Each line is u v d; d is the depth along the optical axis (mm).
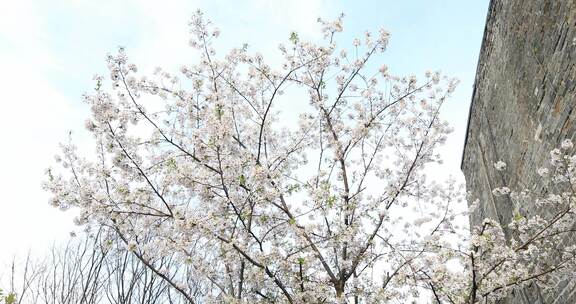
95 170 5816
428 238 5816
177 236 5609
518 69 6816
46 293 9344
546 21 5664
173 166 5531
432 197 6758
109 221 5750
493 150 8828
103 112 5676
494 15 7828
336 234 5871
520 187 7262
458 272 5051
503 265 5047
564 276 4938
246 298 6023
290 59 6992
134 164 5805
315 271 6340
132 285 9422
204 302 5949
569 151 5270
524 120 6793
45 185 5445
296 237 6004
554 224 4953
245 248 5520
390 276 5949
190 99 6297
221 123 5496
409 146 7098
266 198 5504
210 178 5887
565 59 5188
